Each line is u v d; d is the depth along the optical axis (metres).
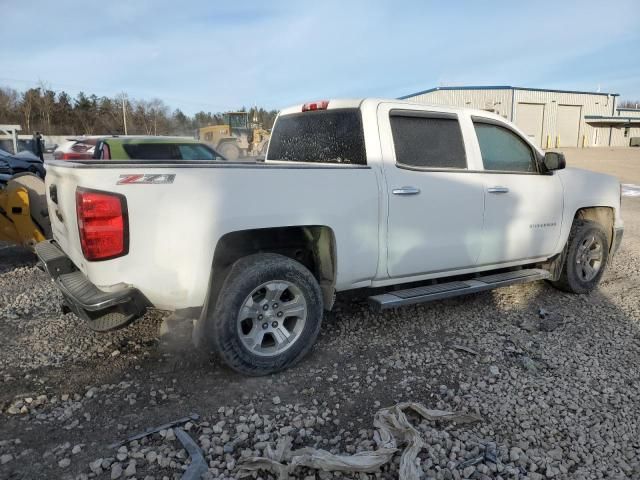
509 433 2.90
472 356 3.87
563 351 3.98
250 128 28.73
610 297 5.35
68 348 3.86
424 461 2.60
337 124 4.27
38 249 4.04
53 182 3.78
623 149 39.88
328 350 3.92
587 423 3.01
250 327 3.55
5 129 21.30
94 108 72.88
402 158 4.09
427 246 4.16
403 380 3.48
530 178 4.83
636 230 9.24
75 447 2.66
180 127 81.00
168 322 3.46
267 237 3.69
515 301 5.14
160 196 3.05
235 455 2.64
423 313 4.74
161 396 3.20
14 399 3.11
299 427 2.90
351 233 3.74
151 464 2.55
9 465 2.52
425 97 42.56
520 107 40.53
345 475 2.48
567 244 5.21
